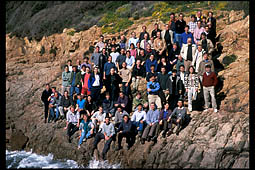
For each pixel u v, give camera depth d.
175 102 12.68
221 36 15.57
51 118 14.62
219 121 11.05
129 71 13.74
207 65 11.69
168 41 14.14
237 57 13.94
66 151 12.72
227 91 12.48
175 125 11.62
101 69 14.66
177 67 13.15
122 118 11.84
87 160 11.95
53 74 19.17
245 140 9.98
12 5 32.69
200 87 12.53
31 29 25.88
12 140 14.57
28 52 24.25
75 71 14.88
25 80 19.25
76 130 13.13
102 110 12.96
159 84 12.67
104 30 21.27
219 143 10.23
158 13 21.44
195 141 10.61
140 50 13.91
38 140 14.04
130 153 11.26
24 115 16.20
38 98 17.00
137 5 24.64
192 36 14.18
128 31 19.77
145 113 11.99
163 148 10.85
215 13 18.59
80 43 21.03
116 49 15.69
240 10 17.92
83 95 14.10
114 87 13.57
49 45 22.75
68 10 27.28
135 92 13.99
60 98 14.61
